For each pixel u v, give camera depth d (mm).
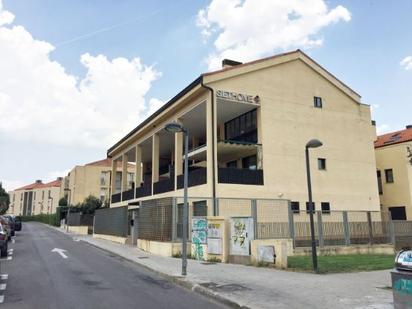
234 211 19781
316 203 24375
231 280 11266
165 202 19047
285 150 23906
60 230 54375
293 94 25016
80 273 13094
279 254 13930
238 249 15516
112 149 40312
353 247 19453
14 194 130750
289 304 8258
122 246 24234
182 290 10461
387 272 12797
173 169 27688
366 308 7773
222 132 27469
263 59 24219
